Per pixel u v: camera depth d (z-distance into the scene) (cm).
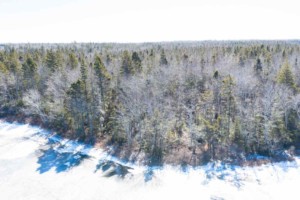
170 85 4538
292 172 2972
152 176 2994
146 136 3512
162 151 3381
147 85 4156
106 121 4003
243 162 3170
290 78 4175
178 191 2712
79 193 2742
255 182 2812
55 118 4256
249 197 2570
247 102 3862
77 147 3759
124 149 3566
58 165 3312
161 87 4353
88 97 3912
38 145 3872
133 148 3562
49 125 4441
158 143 3431
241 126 3425
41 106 4500
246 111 3462
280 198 2547
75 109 3872
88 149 3688
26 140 4041
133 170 3141
